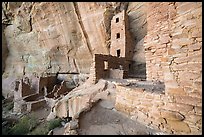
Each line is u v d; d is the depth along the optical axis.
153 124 3.75
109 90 6.95
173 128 3.32
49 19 18.83
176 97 3.31
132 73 14.66
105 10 16.22
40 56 20.72
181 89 3.23
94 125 4.21
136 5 16.11
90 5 16.52
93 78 9.22
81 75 18.19
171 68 3.46
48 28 19.20
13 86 20.42
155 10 5.57
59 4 17.58
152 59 6.02
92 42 17.25
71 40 18.38
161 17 5.27
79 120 4.45
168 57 3.54
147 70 6.32
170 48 3.51
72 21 17.77
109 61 10.78
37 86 15.70
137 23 15.91
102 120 4.47
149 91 4.09
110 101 6.11
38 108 11.47
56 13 18.20
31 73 21.48
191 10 3.12
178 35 3.34
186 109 3.11
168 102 3.47
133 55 15.41
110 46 16.25
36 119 8.51
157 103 3.72
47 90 16.86
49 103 12.01
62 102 7.65
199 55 2.96
